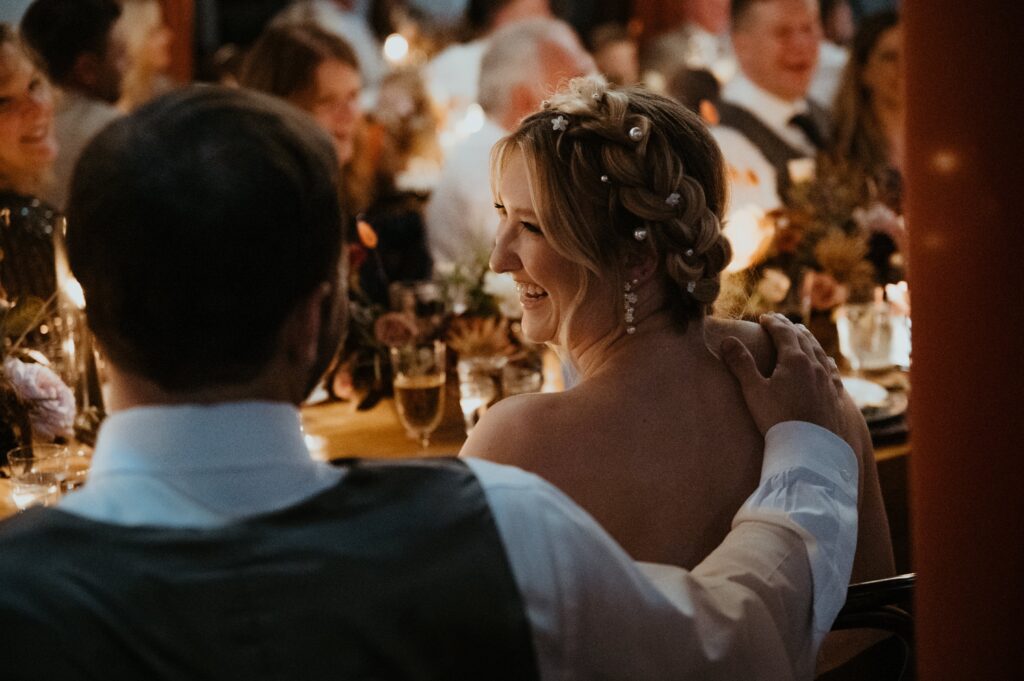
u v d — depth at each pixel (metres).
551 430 1.34
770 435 1.34
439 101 5.53
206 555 0.87
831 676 1.71
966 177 1.01
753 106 4.00
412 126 4.59
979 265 1.01
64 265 2.24
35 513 0.91
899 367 2.64
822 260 2.92
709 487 1.34
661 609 1.00
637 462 1.33
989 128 0.99
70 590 0.85
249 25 6.82
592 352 1.42
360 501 0.93
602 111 1.39
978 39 0.98
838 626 1.52
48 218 2.45
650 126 1.38
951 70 1.00
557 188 1.36
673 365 1.38
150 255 0.87
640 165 1.35
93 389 2.27
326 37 3.50
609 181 1.35
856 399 2.31
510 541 0.93
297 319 0.94
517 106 3.79
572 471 1.33
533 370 2.40
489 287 2.57
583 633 0.95
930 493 1.08
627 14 6.19
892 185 3.55
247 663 0.85
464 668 0.90
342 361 2.47
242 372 0.92
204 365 0.90
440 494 0.95
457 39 6.04
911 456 1.11
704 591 1.06
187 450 0.91
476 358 2.48
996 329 1.01
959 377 1.04
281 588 0.87
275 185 0.89
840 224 3.07
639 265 1.38
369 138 3.73
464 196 3.72
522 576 0.92
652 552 1.33
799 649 1.15
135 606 0.85
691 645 1.02
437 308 2.58
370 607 0.88
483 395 2.33
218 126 0.90
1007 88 0.97
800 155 3.98
